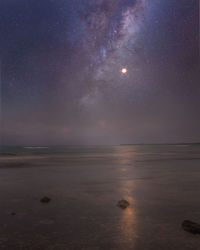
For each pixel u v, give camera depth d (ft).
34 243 8.41
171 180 25.40
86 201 15.46
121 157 82.12
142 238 8.83
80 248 7.95
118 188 20.57
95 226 10.30
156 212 12.59
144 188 20.49
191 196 16.84
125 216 11.85
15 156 95.09
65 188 20.76
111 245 8.19
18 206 14.16
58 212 12.71
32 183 23.94
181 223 10.64
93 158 76.13
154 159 67.77
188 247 7.93
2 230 9.85
